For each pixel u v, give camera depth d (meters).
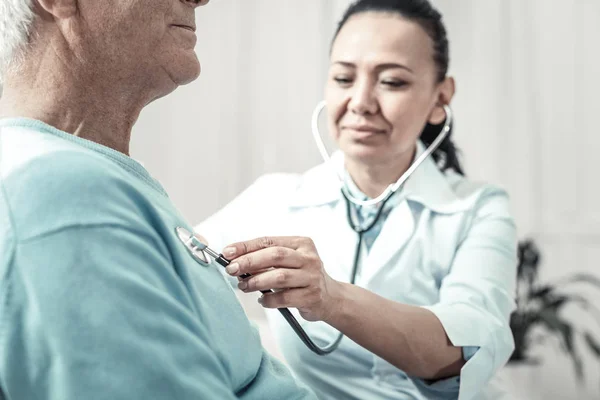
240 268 0.79
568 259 3.14
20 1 0.68
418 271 1.23
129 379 0.54
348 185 1.30
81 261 0.55
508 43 3.22
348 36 1.22
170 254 0.64
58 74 0.70
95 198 0.57
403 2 1.22
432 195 1.27
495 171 3.22
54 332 0.53
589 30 3.16
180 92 3.17
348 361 1.18
